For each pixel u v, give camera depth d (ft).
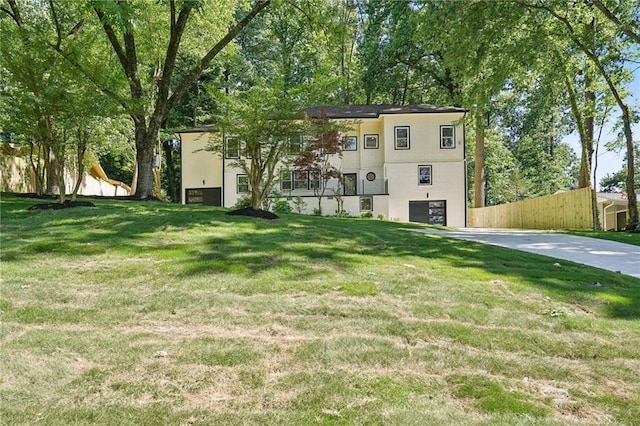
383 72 82.38
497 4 39.52
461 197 66.69
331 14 48.83
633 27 39.11
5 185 50.44
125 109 31.91
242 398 7.52
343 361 9.02
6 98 31.37
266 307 12.25
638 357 9.53
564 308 12.72
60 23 38.52
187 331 10.57
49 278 14.57
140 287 13.87
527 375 8.59
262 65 85.10
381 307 12.44
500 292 14.17
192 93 92.07
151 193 45.24
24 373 8.23
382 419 6.82
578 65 49.08
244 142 34.24
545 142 119.65
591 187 50.98
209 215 30.22
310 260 18.10
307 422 6.74
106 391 7.68
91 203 33.32
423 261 19.08
